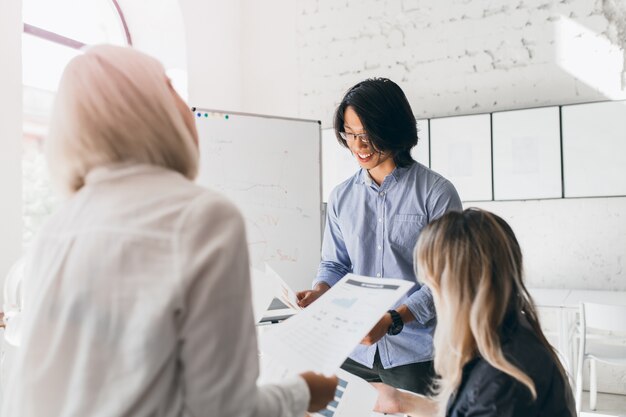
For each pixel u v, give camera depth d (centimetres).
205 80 321
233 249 60
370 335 128
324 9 336
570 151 278
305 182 223
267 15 352
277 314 188
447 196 149
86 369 57
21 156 198
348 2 329
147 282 57
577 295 260
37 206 267
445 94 307
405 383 151
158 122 65
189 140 68
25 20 260
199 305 57
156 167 65
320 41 338
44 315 60
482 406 82
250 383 59
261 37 354
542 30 287
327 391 78
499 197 292
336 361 81
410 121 150
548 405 82
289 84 347
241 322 60
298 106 345
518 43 292
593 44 278
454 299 87
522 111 287
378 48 322
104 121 63
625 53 273
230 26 347
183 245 58
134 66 65
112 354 57
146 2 305
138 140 64
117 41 311
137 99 64
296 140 223
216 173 206
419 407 112
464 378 88
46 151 67
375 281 106
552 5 285
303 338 91
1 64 192
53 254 62
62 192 68
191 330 56
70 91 65
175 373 58
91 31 295
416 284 153
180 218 59
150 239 58
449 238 89
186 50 303
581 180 277
